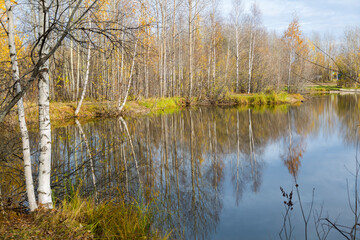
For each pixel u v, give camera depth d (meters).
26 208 4.25
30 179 3.81
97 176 6.69
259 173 7.82
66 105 18.45
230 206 5.61
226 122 17.16
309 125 15.40
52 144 10.04
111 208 4.46
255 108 24.11
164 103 24.39
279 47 31.77
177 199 5.84
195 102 27.22
